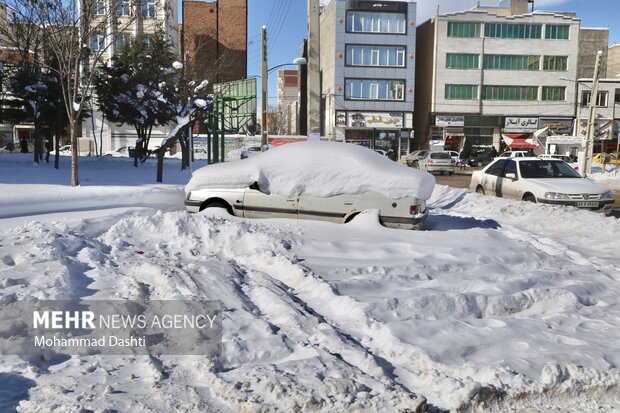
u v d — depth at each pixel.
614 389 3.70
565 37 57.97
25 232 7.50
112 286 5.46
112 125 52.31
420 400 3.32
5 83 24.56
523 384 3.62
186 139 25.98
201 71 40.78
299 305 5.09
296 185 8.77
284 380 3.55
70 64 13.84
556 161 14.08
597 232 9.70
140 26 27.36
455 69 57.31
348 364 3.90
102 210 10.99
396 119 57.19
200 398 3.38
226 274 5.91
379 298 5.21
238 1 61.66
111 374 3.71
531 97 58.25
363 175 8.61
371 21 56.34
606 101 58.75
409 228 8.47
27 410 3.16
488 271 6.54
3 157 25.95
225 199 9.05
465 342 4.30
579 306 5.42
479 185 15.70
